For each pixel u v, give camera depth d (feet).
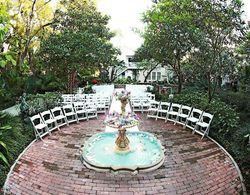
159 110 43.73
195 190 24.22
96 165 27.09
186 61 55.88
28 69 58.65
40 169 27.53
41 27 61.82
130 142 33.17
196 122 37.09
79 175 26.27
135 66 103.76
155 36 47.98
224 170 27.48
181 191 24.02
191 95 47.60
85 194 23.45
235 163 28.63
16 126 34.42
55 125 38.63
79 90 69.21
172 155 30.48
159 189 24.16
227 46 42.68
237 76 52.37
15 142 31.50
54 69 58.44
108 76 99.25
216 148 32.35
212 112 38.24
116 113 32.91
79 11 62.28
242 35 39.83
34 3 56.24
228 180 25.81
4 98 51.78
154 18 43.98
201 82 59.52
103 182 25.09
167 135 36.47
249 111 42.52
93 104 47.42
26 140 33.81
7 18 35.42
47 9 61.72
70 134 37.04
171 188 24.36
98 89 73.31
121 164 27.63
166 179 25.68
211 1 37.86
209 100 43.04
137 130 38.50
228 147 31.86
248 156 28.81
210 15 38.34
